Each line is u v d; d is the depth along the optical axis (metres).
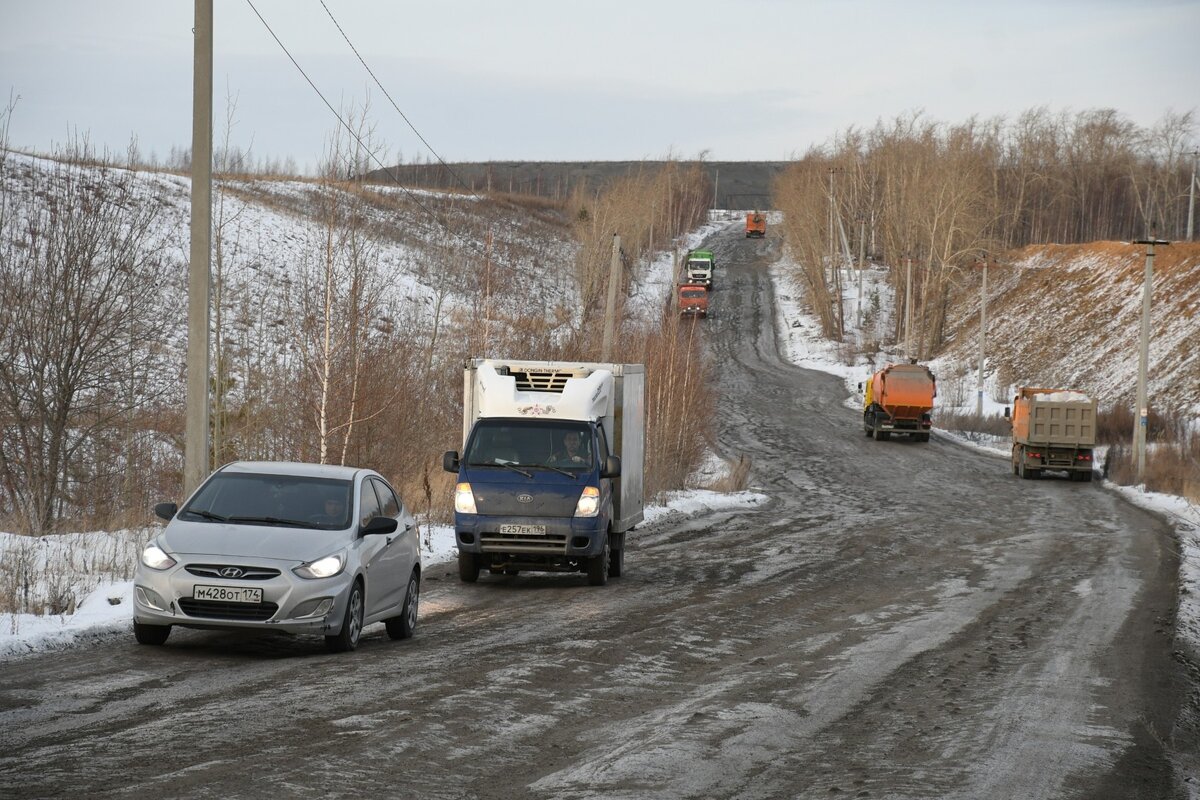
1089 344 142.75
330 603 18.94
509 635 22.48
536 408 31.88
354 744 13.15
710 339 184.12
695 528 49.94
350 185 41.16
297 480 21.45
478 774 12.23
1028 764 13.94
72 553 27.56
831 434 109.88
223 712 14.47
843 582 33.81
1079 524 55.34
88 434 43.12
